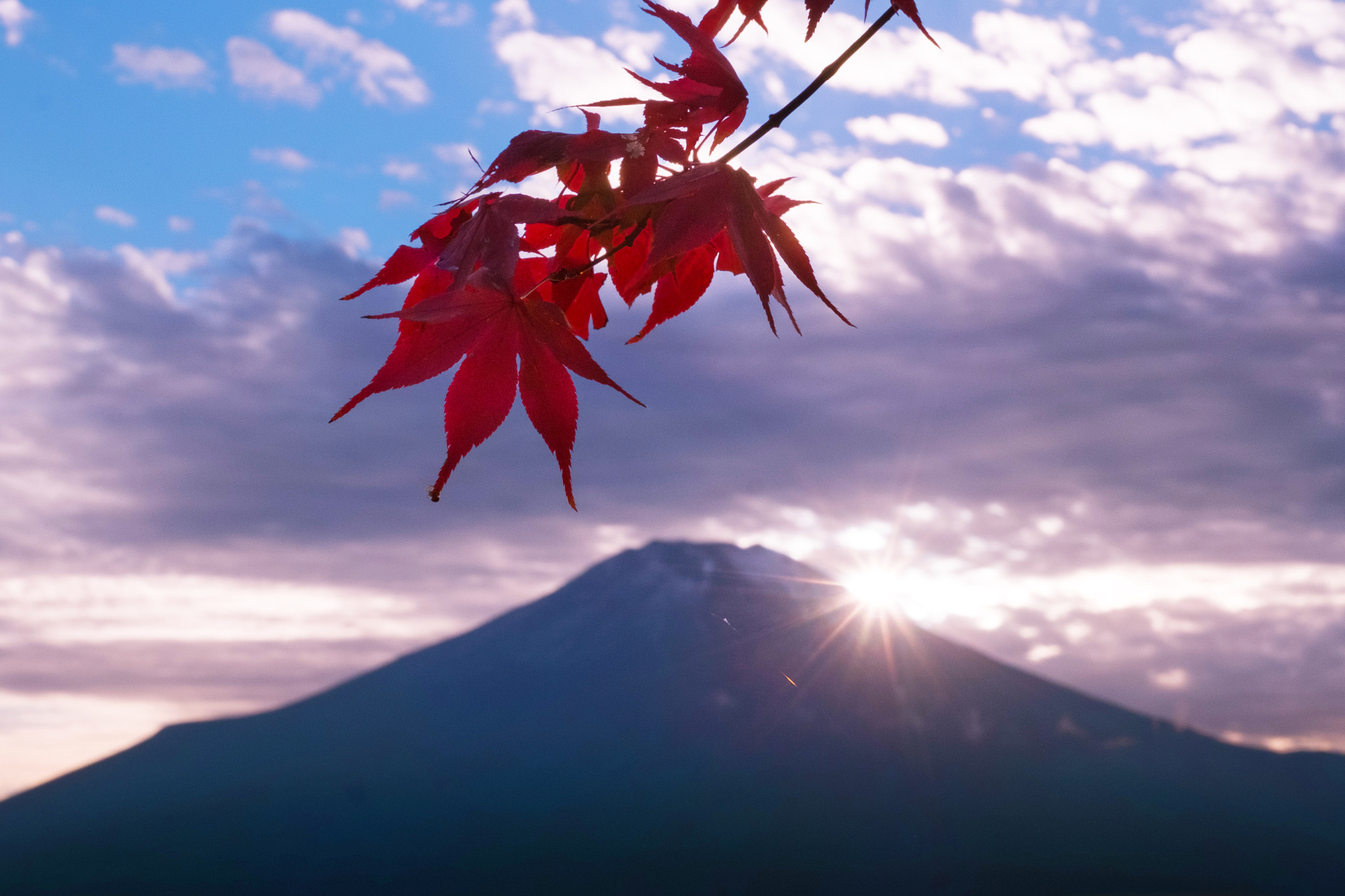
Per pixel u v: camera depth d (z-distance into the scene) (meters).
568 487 0.72
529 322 0.74
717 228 0.74
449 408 0.73
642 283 0.92
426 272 0.80
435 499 0.72
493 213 0.77
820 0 0.85
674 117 0.81
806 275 0.75
